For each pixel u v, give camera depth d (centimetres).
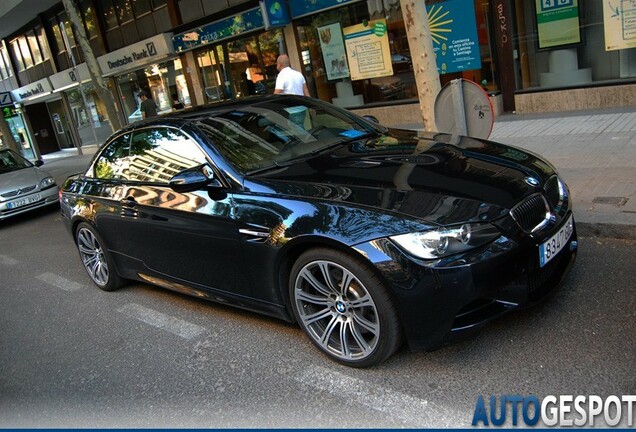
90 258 538
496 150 376
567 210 340
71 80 2194
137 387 343
